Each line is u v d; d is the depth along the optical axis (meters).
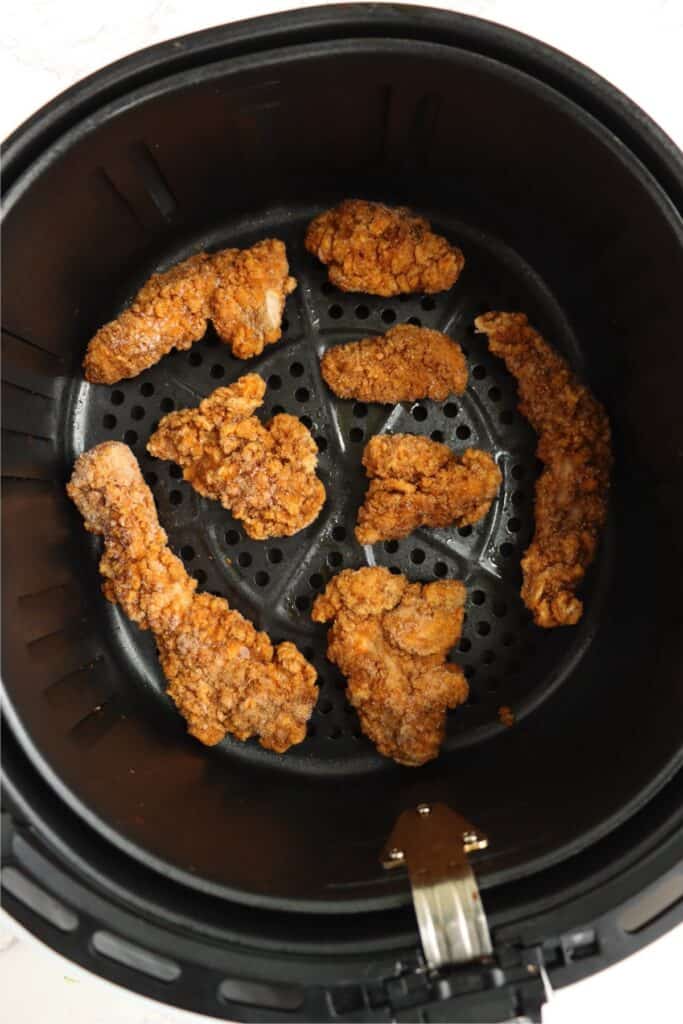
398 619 0.33
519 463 0.36
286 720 0.33
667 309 0.30
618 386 0.35
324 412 0.35
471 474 0.33
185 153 0.32
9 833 0.26
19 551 0.31
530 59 0.28
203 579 0.35
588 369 0.36
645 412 0.33
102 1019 0.35
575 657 0.35
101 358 0.34
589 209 0.32
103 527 0.33
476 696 0.35
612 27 0.37
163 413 0.35
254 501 0.33
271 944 0.26
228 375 0.35
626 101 0.28
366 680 0.33
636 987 0.35
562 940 0.25
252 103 0.30
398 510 0.33
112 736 0.32
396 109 0.31
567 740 0.34
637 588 0.34
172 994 0.25
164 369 0.35
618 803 0.27
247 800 0.33
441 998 0.24
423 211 0.36
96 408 0.35
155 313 0.34
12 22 0.37
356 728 0.35
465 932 0.25
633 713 0.31
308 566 0.35
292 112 0.31
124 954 0.25
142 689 0.35
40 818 0.26
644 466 0.33
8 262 0.29
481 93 0.29
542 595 0.34
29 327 0.32
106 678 0.34
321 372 0.35
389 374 0.34
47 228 0.30
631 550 0.34
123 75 0.28
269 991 0.25
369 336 0.36
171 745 0.34
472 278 0.36
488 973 0.25
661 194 0.28
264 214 0.36
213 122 0.31
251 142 0.32
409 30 0.28
